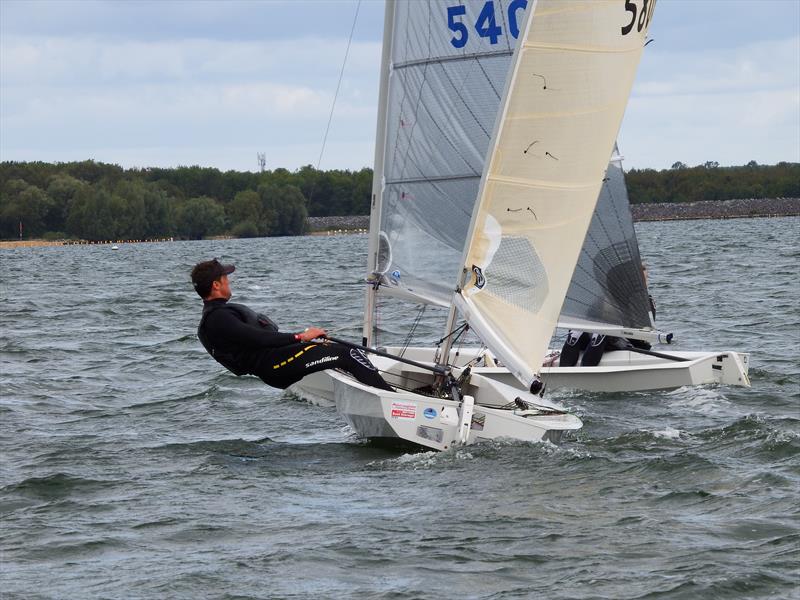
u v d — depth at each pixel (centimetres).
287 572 2172
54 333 7012
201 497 2759
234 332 3094
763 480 2745
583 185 3152
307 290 11131
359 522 2491
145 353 5891
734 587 2027
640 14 3097
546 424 3156
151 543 2386
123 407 4206
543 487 2748
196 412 4056
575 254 3169
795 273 11206
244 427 3750
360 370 3222
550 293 3180
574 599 1995
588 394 4309
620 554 2228
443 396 3341
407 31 3769
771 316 7106
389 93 3816
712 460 2970
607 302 4612
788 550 2216
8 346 6212
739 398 4125
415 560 2223
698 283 10438
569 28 3081
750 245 18875
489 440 3184
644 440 3306
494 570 2155
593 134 3130
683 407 3988
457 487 2770
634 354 4603
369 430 3288
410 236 3819
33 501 2767
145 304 9512
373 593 2050
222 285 3141
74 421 3928
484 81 3675
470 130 3709
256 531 2452
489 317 3225
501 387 3450
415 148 3791
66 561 2275
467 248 3244
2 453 3356
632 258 4606
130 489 2866
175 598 2047
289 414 3966
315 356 3169
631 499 2628
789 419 3631
